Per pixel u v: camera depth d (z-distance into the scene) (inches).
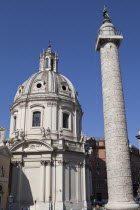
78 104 2351.1
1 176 1689.2
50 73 2380.7
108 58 1183.6
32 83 2305.6
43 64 2583.7
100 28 1257.4
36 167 1911.9
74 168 1983.3
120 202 952.9
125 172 994.1
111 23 1274.6
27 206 1804.9
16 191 1846.7
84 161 2053.4
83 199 1940.2
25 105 2183.8
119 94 1117.1
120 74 1171.3
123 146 1030.4
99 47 1262.3
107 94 1125.1
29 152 1929.1
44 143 1937.7
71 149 2018.9
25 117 2153.1
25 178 1894.7
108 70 1162.0
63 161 1919.3
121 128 1056.2
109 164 1027.3
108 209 967.6
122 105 1103.0
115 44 1218.0
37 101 2175.2
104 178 2977.4
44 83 2250.2
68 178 1913.1
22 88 2327.8
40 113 2145.7
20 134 2069.4
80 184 1967.3
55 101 2172.7
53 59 2628.0
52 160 1918.1
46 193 1825.8
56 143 1996.8
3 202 1681.8
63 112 2192.4
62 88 2306.8
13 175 1893.5
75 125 2225.6
